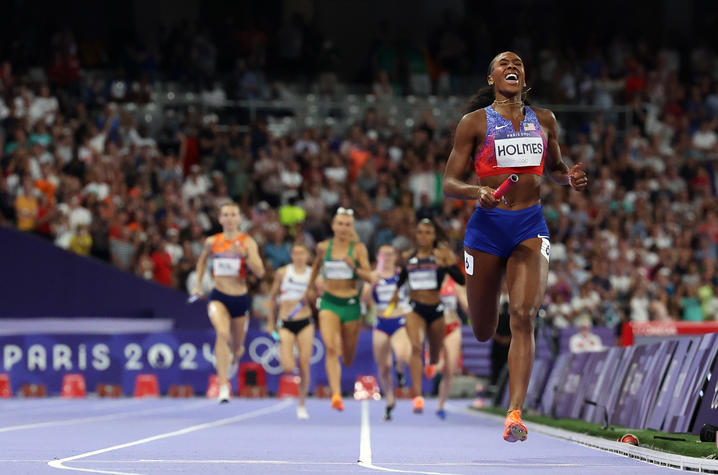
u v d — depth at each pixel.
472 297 8.88
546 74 39.19
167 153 33.81
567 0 43.78
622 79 40.19
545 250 8.54
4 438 11.84
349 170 33.06
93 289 27.58
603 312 28.12
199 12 40.75
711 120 38.34
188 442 11.20
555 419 14.49
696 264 30.42
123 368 26.08
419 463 8.59
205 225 29.83
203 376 26.03
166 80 36.12
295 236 28.44
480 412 18.64
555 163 9.08
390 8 42.22
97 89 34.12
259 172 32.00
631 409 11.91
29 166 28.98
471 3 42.97
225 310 17.17
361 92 37.97
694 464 7.82
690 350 10.46
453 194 8.52
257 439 11.80
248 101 35.66
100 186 29.83
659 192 34.03
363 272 16.12
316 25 41.47
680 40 43.12
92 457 9.11
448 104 37.28
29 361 25.94
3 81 32.25
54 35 35.59
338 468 8.04
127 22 40.03
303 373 16.83
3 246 27.22
